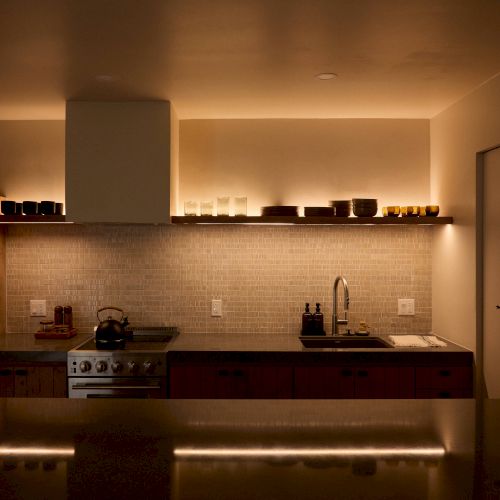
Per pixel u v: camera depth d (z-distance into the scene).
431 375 3.41
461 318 3.53
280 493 1.19
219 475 1.29
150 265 4.05
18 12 2.17
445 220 3.67
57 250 4.05
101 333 3.55
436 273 3.98
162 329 4.01
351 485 1.24
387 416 1.76
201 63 2.80
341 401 1.94
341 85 3.20
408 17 2.22
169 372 3.43
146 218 3.53
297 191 4.07
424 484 1.24
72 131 3.52
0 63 2.79
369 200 3.76
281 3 2.09
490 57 2.71
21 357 3.41
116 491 1.20
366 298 4.08
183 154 4.06
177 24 2.30
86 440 1.53
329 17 2.22
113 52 2.63
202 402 1.93
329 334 4.05
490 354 3.21
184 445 1.49
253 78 3.06
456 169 3.59
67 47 2.57
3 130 4.04
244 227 4.06
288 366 3.43
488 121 3.12
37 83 3.14
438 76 3.03
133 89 3.27
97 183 3.52
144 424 1.67
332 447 1.47
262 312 4.06
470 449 1.46
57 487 1.22
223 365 3.43
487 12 2.17
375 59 2.74
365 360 3.43
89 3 2.09
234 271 4.06
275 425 1.66
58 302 4.06
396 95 3.43
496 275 3.13
